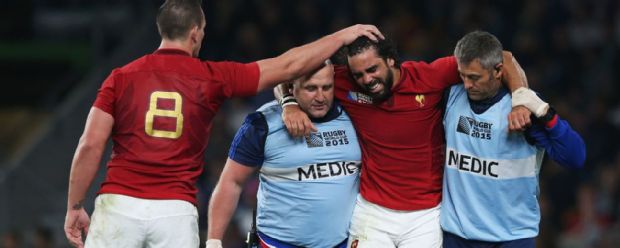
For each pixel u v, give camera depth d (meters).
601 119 54.22
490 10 60.19
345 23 58.44
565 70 59.00
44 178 57.09
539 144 23.14
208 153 54.59
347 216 24.36
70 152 57.78
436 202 24.20
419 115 23.66
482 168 23.31
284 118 23.17
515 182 23.38
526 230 23.70
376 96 23.25
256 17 58.84
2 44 67.38
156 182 21.33
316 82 22.89
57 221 54.34
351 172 24.14
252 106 55.78
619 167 50.47
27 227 55.38
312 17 58.62
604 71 59.34
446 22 58.94
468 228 23.55
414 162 23.89
